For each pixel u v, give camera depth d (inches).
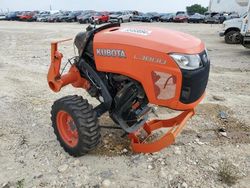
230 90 270.4
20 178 140.6
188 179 139.4
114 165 149.6
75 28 1068.5
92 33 146.9
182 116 155.4
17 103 233.8
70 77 164.9
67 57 429.1
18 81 298.5
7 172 145.1
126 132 156.2
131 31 138.7
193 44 128.8
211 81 299.1
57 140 169.8
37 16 1796.3
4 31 939.3
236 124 195.8
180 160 153.8
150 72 126.7
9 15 1898.4
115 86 148.3
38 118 204.7
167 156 156.8
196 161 153.3
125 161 152.7
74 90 263.1
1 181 138.6
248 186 135.4
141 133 174.1
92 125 143.3
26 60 408.8
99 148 163.3
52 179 139.6
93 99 240.5
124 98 143.3
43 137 178.2
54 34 822.5
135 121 149.7
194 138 175.9
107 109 150.3
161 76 124.6
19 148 165.9
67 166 148.5
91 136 143.9
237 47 552.4
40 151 162.6
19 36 775.7
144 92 136.1
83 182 137.6
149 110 149.9
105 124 187.6
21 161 153.7
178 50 121.7
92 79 153.9
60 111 150.5
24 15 1801.2
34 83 290.4
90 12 1772.9
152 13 1739.7
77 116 142.1
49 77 171.3
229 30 609.3
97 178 140.3
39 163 151.8
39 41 654.5
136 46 127.8
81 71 161.6
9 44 602.2
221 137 178.2
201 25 1325.0
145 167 147.9
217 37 743.7
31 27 1149.1
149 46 125.6
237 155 159.3
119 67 134.3
